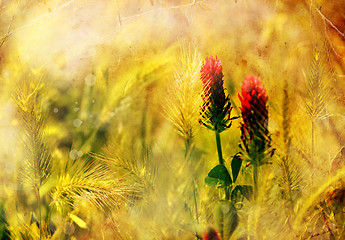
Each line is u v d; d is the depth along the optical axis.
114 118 0.76
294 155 0.68
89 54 0.83
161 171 0.69
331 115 0.74
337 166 0.71
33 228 0.71
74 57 0.82
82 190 0.70
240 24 0.86
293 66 0.71
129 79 0.78
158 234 0.67
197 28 0.88
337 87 0.76
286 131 0.67
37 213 0.72
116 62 0.82
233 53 0.81
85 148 0.75
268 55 0.80
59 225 0.71
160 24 0.89
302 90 0.71
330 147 0.72
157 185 0.69
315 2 0.85
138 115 0.76
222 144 0.72
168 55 0.80
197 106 0.68
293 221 0.67
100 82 0.79
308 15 0.85
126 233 0.68
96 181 0.70
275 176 0.68
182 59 0.69
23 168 0.71
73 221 0.71
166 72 0.78
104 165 0.71
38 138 0.70
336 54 0.79
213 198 0.70
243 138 0.66
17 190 0.73
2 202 0.72
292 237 0.67
